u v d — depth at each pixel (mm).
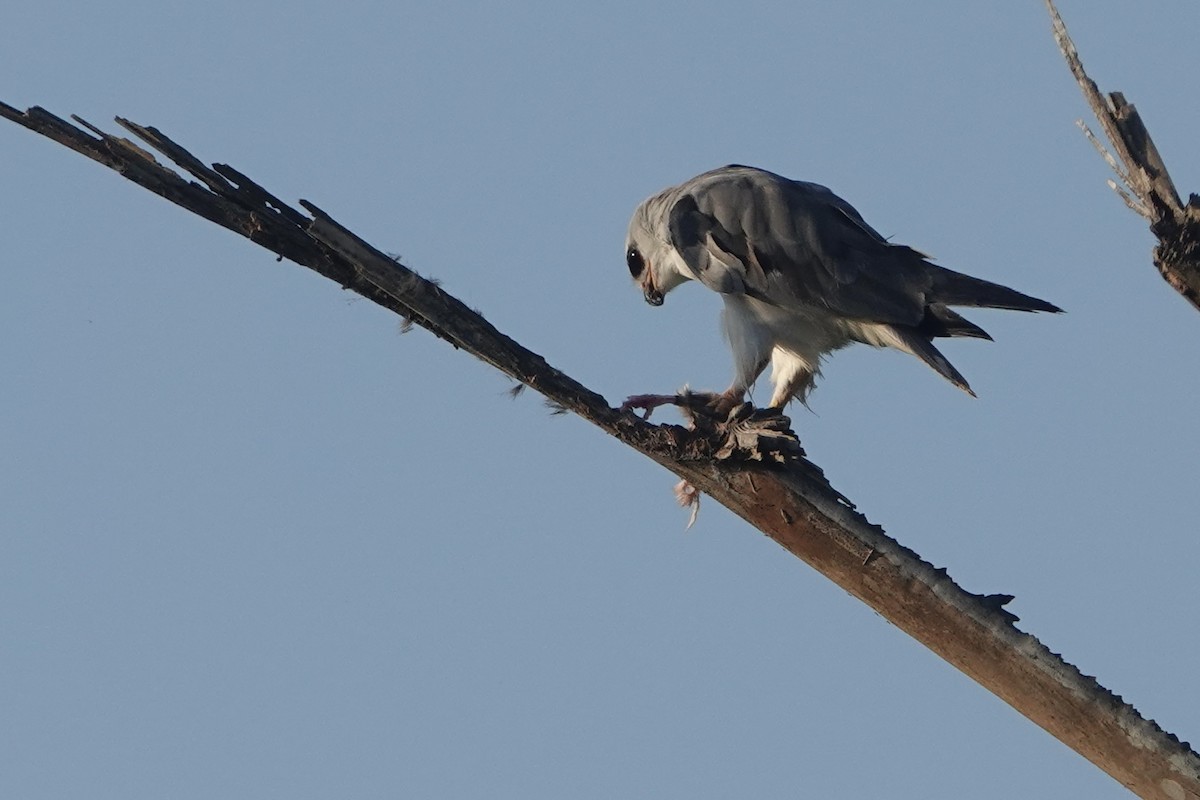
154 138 11492
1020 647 12078
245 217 11852
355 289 12211
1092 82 10070
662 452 12367
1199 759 11883
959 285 15164
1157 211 9875
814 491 12289
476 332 11867
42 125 11375
